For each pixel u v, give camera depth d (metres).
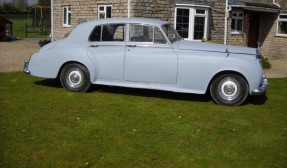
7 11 54.62
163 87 7.99
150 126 6.19
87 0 18.30
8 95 8.11
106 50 8.26
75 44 8.54
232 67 7.62
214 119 6.75
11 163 4.66
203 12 17.14
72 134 5.70
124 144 5.36
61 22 20.53
